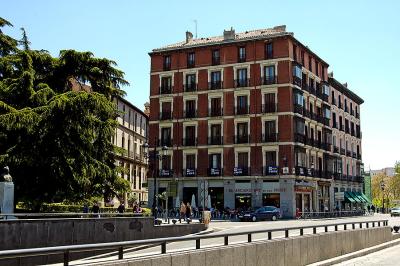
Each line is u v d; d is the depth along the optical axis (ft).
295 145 179.52
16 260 34.24
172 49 199.11
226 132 187.01
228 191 182.09
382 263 49.62
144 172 243.60
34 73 86.84
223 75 190.90
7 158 75.25
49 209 96.43
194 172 187.83
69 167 77.97
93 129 81.82
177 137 194.08
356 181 254.47
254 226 114.73
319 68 215.72
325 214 184.14
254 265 35.45
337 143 232.32
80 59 92.89
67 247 20.99
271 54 184.75
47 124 75.87
